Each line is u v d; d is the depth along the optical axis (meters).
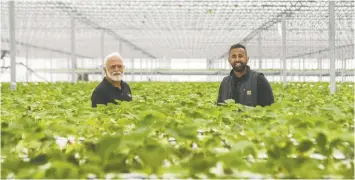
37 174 2.71
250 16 22.98
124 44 43.66
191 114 5.31
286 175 2.94
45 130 3.98
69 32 32.00
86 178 2.96
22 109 6.61
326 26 26.70
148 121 4.18
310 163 2.97
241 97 7.32
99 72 45.91
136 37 36.75
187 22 25.78
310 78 42.53
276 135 4.04
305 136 3.73
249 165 3.11
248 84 7.29
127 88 7.66
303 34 30.98
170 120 4.65
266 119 5.00
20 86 18.28
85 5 19.73
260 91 7.34
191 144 3.69
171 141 4.29
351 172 2.93
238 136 3.91
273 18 22.89
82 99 9.52
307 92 13.87
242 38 36.12
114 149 3.12
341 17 22.92
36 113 5.81
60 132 4.01
